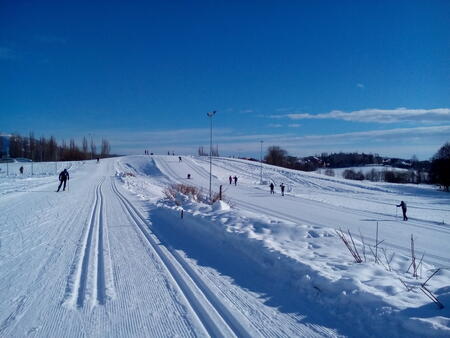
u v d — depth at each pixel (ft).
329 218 74.59
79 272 21.62
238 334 13.44
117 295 17.75
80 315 15.46
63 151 352.49
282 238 27.22
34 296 17.69
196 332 13.75
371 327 13.42
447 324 12.12
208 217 34.73
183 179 194.70
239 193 137.49
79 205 57.98
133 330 13.99
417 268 20.93
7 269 22.22
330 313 15.05
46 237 32.04
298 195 137.18
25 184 105.09
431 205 124.16
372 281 16.83
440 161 205.98
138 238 31.65
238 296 17.24
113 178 154.81
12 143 356.79
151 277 20.54
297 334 13.35
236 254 24.59
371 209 98.68
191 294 17.75
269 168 258.98
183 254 25.59
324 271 18.30
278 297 17.06
